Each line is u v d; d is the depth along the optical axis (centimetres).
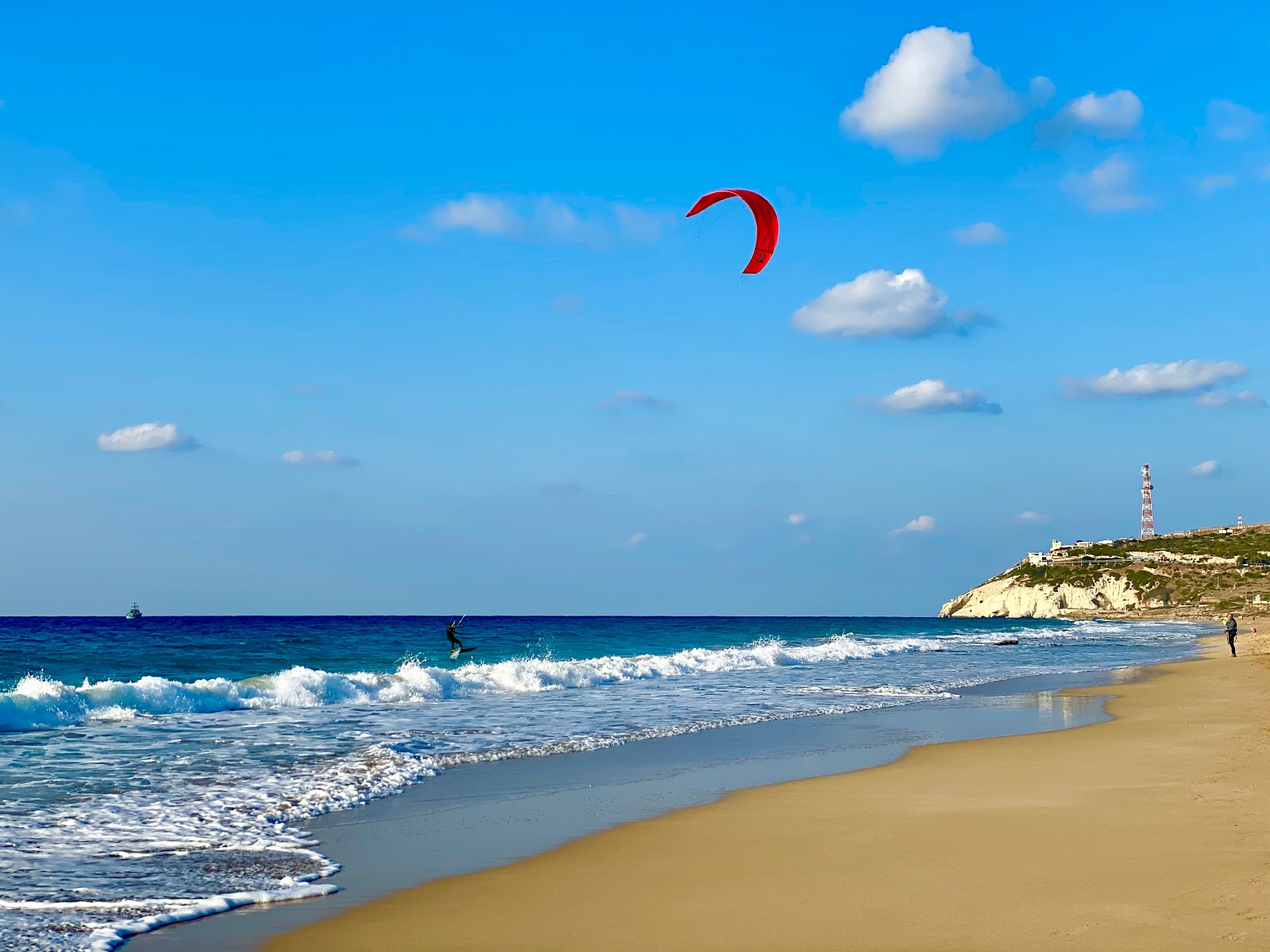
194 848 1015
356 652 4741
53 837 1048
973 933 732
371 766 1499
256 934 766
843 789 1358
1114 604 16500
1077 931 725
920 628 11388
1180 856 924
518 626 11538
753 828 1121
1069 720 2203
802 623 14750
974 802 1248
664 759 1633
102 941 736
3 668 3347
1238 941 690
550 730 1980
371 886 892
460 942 748
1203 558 17000
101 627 9512
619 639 7400
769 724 2116
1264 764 1440
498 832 1105
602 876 927
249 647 4947
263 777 1394
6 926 764
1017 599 18000
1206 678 3406
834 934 745
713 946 727
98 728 1927
